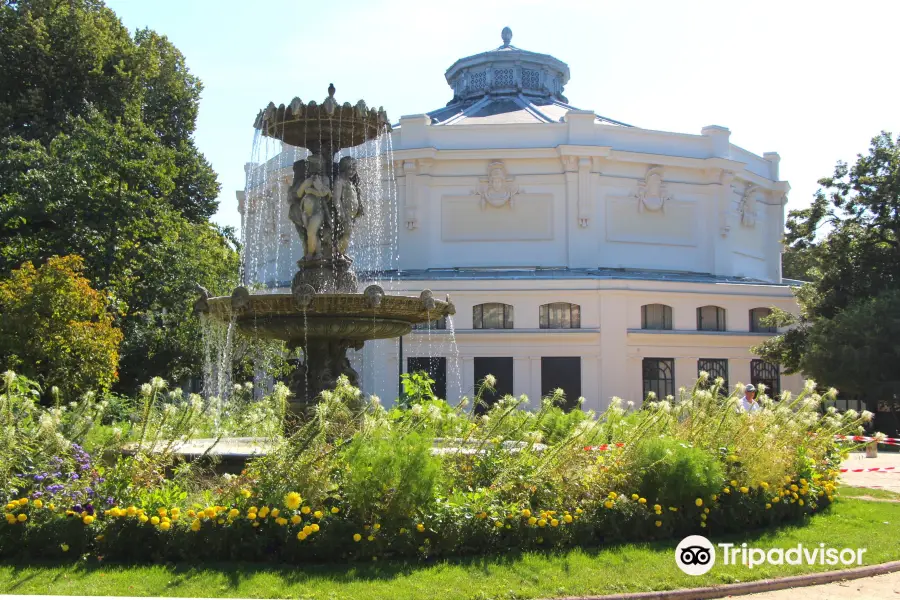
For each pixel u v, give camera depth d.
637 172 51.31
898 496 15.27
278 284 45.53
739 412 12.57
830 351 35.94
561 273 47.94
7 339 23.22
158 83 47.78
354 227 15.50
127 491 8.90
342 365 14.21
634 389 44.91
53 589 7.44
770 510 11.34
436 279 44.88
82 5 44.28
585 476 10.09
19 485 8.84
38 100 40.41
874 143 40.41
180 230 34.66
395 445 8.94
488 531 9.01
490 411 11.59
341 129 14.55
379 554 8.66
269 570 8.16
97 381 24.47
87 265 29.50
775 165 57.94
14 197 30.42
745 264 54.66
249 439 12.11
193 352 33.25
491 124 50.81
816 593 8.28
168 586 7.59
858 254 40.12
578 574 8.30
